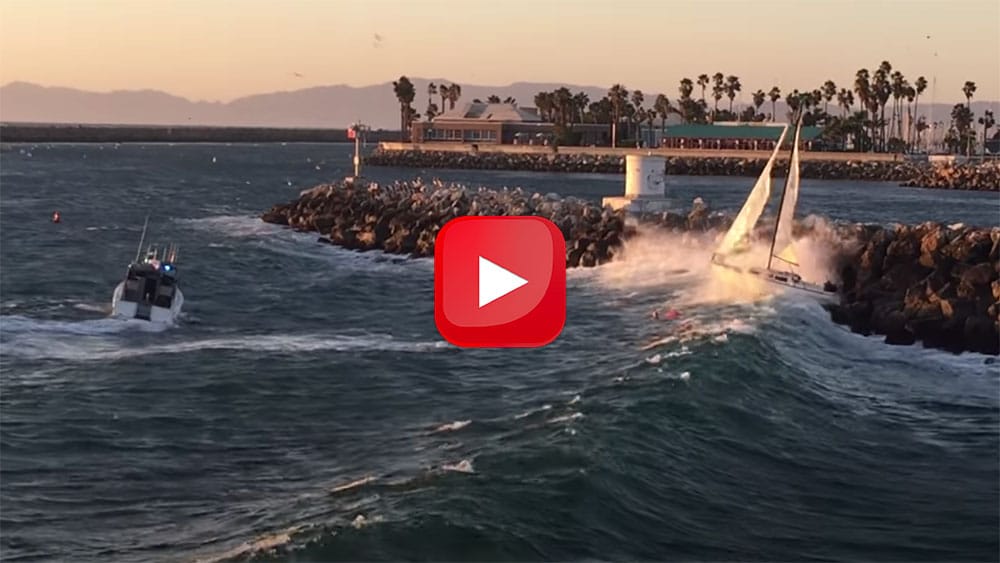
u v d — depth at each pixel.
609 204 72.75
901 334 40.75
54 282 59.41
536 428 27.09
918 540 21.83
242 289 56.69
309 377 36.47
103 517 24.00
